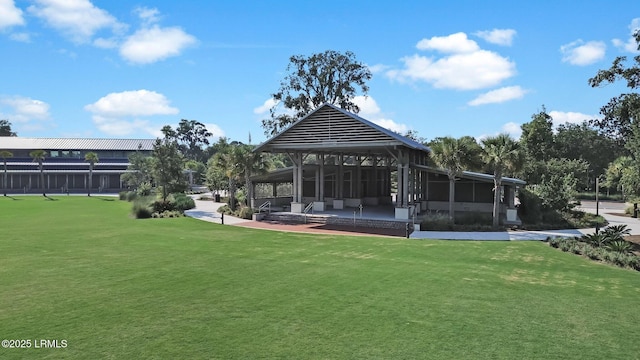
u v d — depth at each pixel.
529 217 26.72
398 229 24.97
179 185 38.53
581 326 9.14
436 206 32.19
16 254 16.61
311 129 28.36
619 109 22.02
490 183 30.41
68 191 66.38
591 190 60.50
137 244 19.14
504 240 20.72
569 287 12.30
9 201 47.25
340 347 7.91
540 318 9.60
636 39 20.86
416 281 12.67
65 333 8.49
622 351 7.92
